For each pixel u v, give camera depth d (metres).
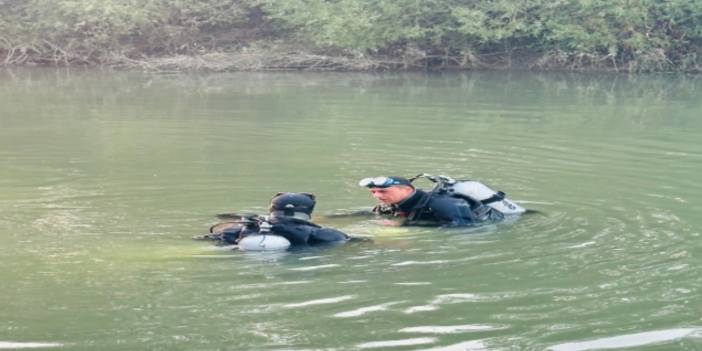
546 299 5.94
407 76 24.48
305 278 6.33
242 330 5.36
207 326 5.43
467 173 10.57
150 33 28.00
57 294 6.01
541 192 9.46
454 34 27.25
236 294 6.00
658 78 24.44
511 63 27.31
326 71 26.05
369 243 7.24
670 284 6.28
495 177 10.29
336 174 10.45
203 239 7.43
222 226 7.54
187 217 8.35
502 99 18.47
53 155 11.59
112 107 16.72
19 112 15.99
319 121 14.79
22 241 7.39
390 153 11.83
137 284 6.20
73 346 5.12
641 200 9.07
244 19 28.31
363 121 14.81
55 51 27.36
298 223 7.25
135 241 7.42
